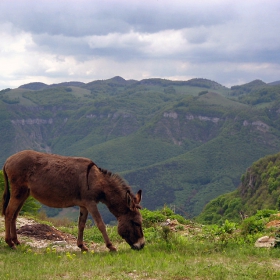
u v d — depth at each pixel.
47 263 7.62
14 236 9.65
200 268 7.06
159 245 9.27
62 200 9.29
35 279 6.52
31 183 9.31
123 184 9.53
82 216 9.61
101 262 7.70
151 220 13.17
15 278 6.61
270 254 8.36
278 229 10.20
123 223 9.29
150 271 6.95
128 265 7.40
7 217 9.40
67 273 6.99
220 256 8.30
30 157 9.42
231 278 6.54
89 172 9.25
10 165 9.45
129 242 9.29
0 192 19.73
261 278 6.61
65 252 9.00
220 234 10.96
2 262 7.82
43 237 11.25
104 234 9.15
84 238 11.71
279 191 57.00
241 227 11.34
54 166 9.27
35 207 22.38
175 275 6.75
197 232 11.77
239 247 9.06
